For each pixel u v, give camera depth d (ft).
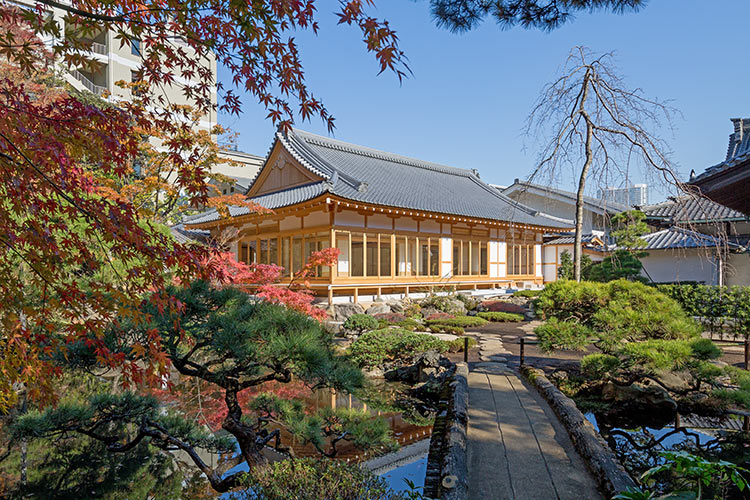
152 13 9.29
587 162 32.91
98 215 8.38
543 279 92.94
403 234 61.72
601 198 32.58
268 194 69.46
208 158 52.01
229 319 14.05
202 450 20.76
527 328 48.37
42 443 19.66
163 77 11.28
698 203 29.17
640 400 23.89
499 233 76.69
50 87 44.19
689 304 40.14
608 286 26.63
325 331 16.88
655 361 21.21
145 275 9.16
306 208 54.49
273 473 10.64
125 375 10.56
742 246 51.26
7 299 9.19
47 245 8.61
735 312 37.35
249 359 14.15
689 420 22.54
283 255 61.77
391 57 8.46
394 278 59.93
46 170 8.38
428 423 24.13
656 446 19.44
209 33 9.51
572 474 13.48
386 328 37.91
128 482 17.35
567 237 91.15
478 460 14.48
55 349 10.34
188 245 10.16
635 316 23.77
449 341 37.19
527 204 98.68
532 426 17.79
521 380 26.02
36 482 16.72
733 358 32.37
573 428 16.42
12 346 9.59
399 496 9.70
